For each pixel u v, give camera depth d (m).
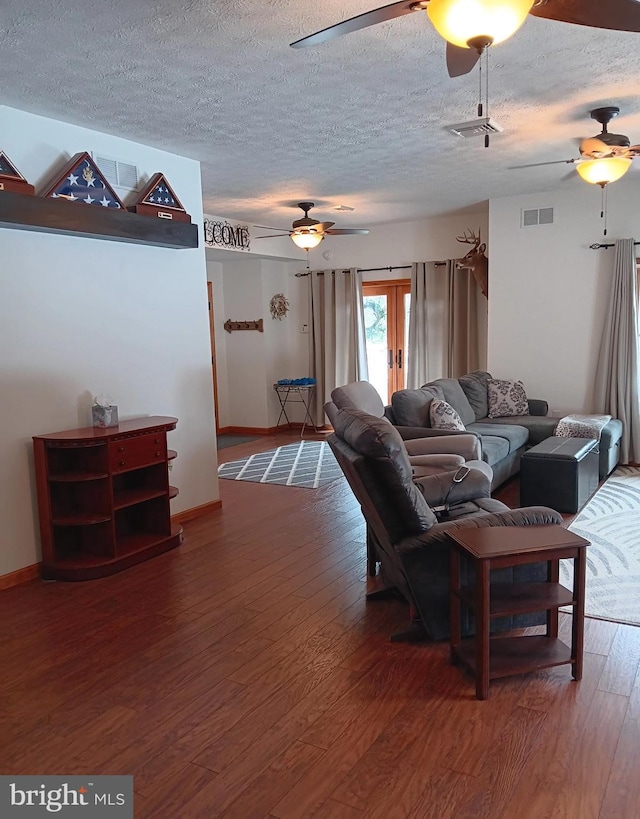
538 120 4.15
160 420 4.25
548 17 2.17
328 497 5.40
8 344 3.63
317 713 2.36
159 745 2.19
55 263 3.85
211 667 2.70
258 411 8.99
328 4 2.56
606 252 6.31
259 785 1.98
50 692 2.54
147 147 4.42
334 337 8.78
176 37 2.81
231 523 4.74
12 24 2.64
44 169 3.78
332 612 3.21
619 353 6.25
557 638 2.71
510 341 6.87
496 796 1.91
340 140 4.44
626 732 2.20
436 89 3.52
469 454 4.31
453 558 2.63
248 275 8.80
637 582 3.45
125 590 3.55
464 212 7.50
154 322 4.54
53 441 3.63
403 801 1.90
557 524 2.75
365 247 8.50
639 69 3.30
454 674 2.61
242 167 5.11
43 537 3.75
